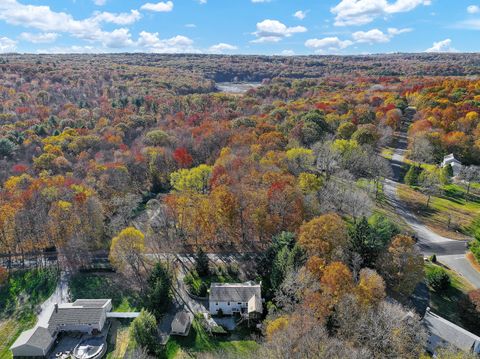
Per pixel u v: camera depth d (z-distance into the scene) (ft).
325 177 331.36
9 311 222.07
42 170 352.28
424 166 387.96
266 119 484.74
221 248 268.82
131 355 177.88
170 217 279.90
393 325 157.89
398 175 374.22
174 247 271.28
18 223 256.52
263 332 183.01
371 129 402.11
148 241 276.00
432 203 324.60
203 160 400.67
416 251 206.49
